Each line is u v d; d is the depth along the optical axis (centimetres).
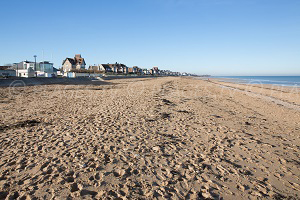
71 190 361
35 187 366
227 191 386
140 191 369
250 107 1584
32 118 919
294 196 382
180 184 401
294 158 569
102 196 347
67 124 813
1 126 773
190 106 1411
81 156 506
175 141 652
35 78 3503
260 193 385
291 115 1319
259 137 753
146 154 538
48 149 546
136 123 855
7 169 432
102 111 1098
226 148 611
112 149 559
